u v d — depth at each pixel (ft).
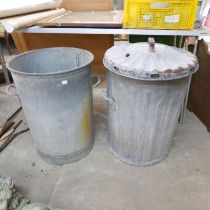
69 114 4.11
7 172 4.64
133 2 4.49
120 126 4.34
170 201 3.98
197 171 4.57
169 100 3.78
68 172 4.62
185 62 3.54
